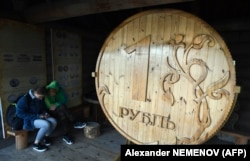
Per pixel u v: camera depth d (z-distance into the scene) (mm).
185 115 2523
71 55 4363
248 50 3264
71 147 3273
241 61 3330
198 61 2381
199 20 2346
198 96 2414
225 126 3020
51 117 3242
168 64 2564
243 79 3303
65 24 4230
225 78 2246
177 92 2543
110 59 3008
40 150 3094
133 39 2793
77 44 4508
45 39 3805
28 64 3516
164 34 2572
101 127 4172
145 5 2348
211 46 2301
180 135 2592
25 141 3184
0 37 3061
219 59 2270
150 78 2711
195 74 2408
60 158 2941
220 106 2303
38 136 3107
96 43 5242
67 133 3645
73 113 4543
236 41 3365
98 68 3127
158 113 2703
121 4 2443
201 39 2348
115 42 2945
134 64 2816
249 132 2785
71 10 2830
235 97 2232
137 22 2742
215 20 3510
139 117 2859
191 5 3475
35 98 3174
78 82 4645
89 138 3615
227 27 3311
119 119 3045
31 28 3508
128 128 2980
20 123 3092
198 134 2467
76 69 4551
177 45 2494
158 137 2754
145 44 2707
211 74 2322
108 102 3107
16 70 3328
